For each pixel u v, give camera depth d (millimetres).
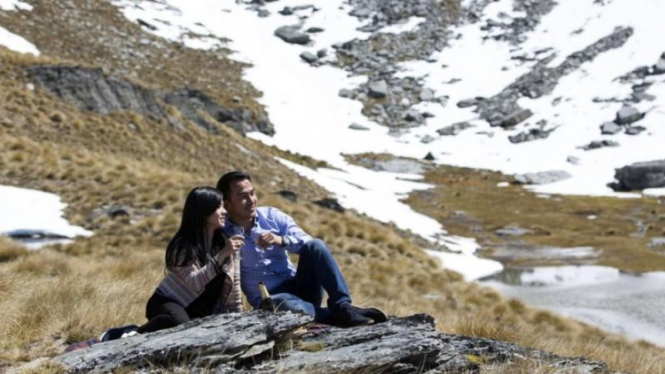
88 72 44688
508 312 21750
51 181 29875
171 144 45031
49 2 78375
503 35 96625
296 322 6133
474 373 5844
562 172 70562
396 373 5664
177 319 6496
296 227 7484
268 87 82625
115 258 20625
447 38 97312
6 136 33438
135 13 87125
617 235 49938
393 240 29797
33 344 7898
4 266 15578
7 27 68875
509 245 47125
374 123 81375
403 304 19906
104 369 5500
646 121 78250
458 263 40906
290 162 58438
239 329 5918
